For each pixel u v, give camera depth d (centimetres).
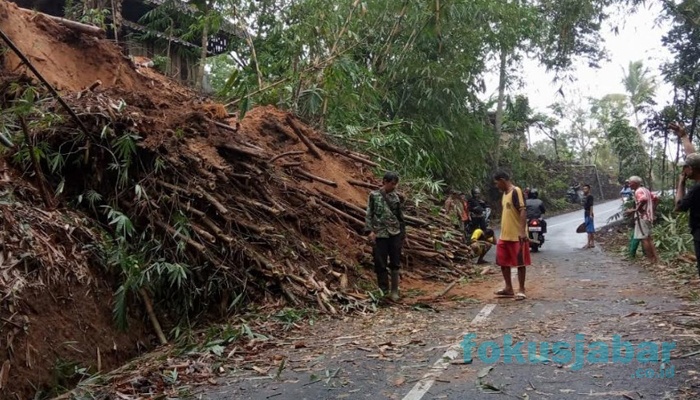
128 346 551
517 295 727
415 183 1203
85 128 627
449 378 421
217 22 1229
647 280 838
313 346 532
